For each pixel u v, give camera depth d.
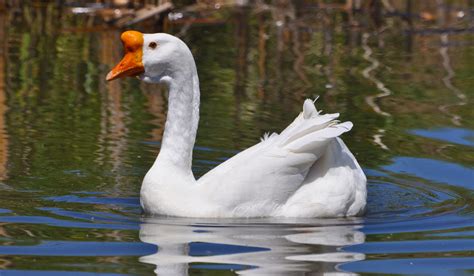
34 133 14.73
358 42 21.69
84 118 15.60
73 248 10.09
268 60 19.81
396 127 15.55
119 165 13.48
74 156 13.73
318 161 11.59
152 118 15.77
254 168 11.30
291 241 10.42
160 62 11.48
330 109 16.38
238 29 22.44
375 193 12.59
